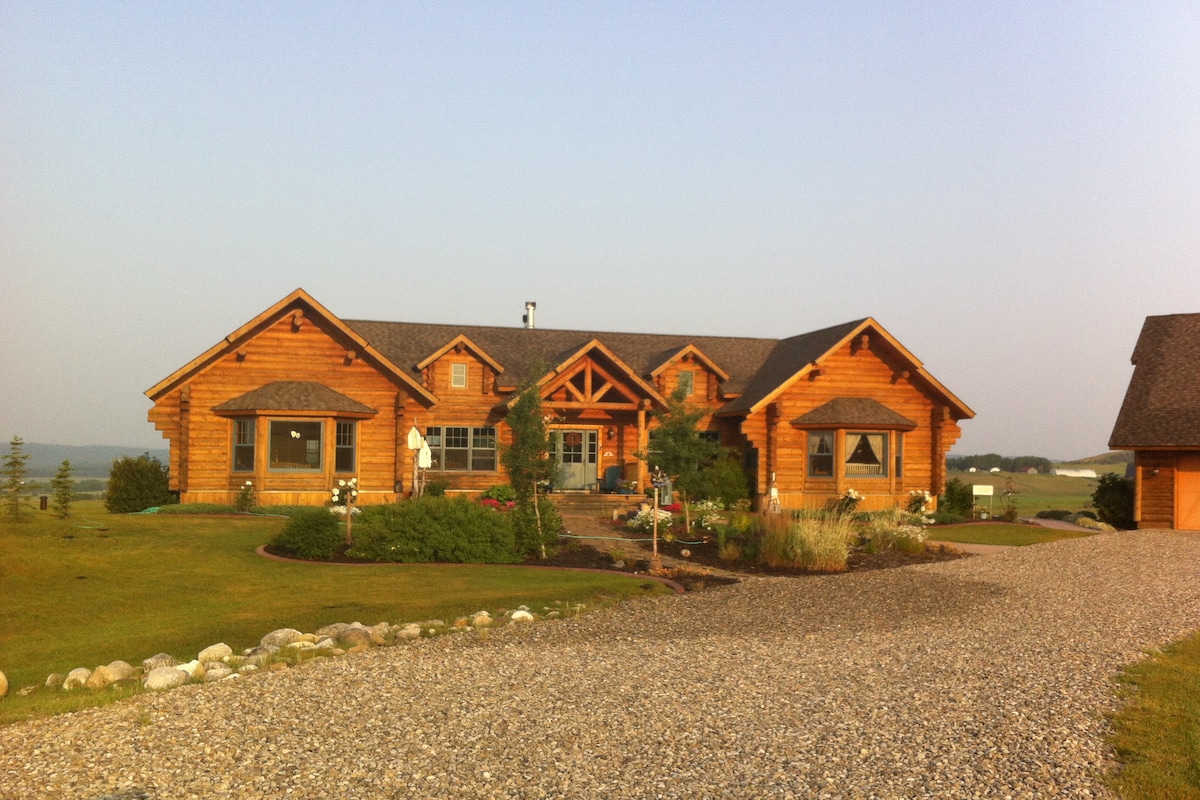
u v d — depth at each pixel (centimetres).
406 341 3394
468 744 790
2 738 796
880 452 3234
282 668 1045
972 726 852
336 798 676
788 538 2062
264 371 2909
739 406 3284
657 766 745
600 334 3750
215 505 2703
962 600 1580
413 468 2967
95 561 1823
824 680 1023
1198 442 3002
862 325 3241
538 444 2095
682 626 1345
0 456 2242
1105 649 1199
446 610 1447
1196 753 788
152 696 924
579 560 2011
